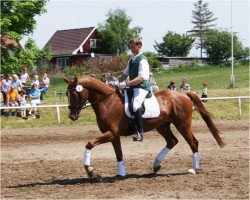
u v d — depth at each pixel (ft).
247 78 135.03
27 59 111.04
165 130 32.78
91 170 29.86
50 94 97.25
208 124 33.68
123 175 31.01
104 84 30.55
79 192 27.09
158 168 32.07
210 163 35.68
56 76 156.76
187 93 33.42
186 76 156.56
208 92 90.94
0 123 62.13
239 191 26.48
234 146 44.73
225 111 76.69
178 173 32.37
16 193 27.35
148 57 195.62
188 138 32.35
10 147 46.73
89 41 249.14
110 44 255.91
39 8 112.57
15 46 109.19
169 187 27.76
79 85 29.81
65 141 49.98
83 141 49.83
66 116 67.46
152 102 30.89
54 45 245.45
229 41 234.38
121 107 30.12
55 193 27.07
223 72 168.66
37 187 28.86
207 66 198.90
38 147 46.39
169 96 32.12
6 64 106.83
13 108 60.80
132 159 38.45
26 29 113.19
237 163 35.45
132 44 30.12
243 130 57.06
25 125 62.44
